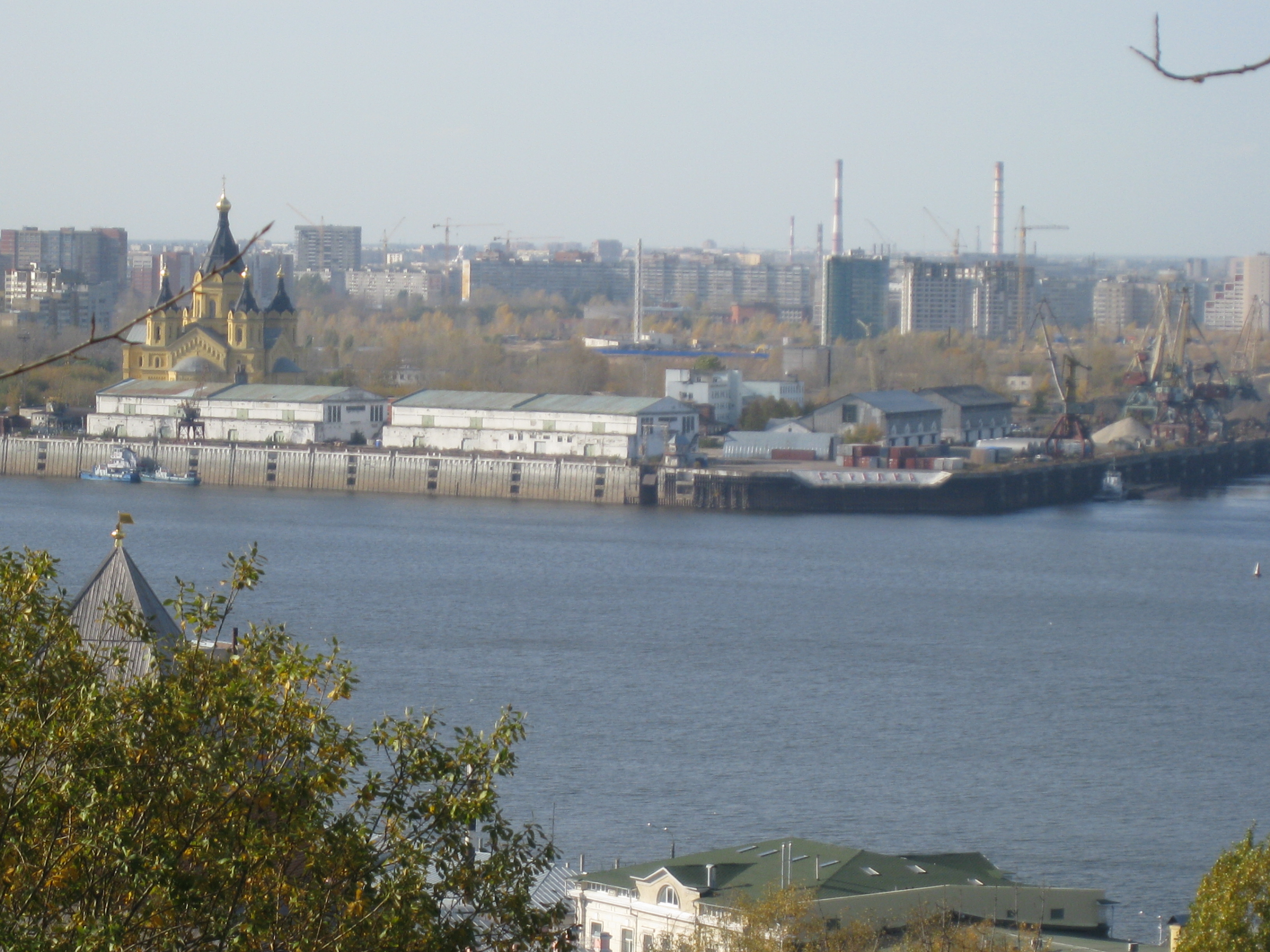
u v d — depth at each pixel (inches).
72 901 5123.0
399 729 6033.5
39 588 5851.4
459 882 5915.4
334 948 5378.9
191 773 5324.8
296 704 5669.3
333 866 5556.1
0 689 5378.9
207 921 5275.6
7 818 5039.4
